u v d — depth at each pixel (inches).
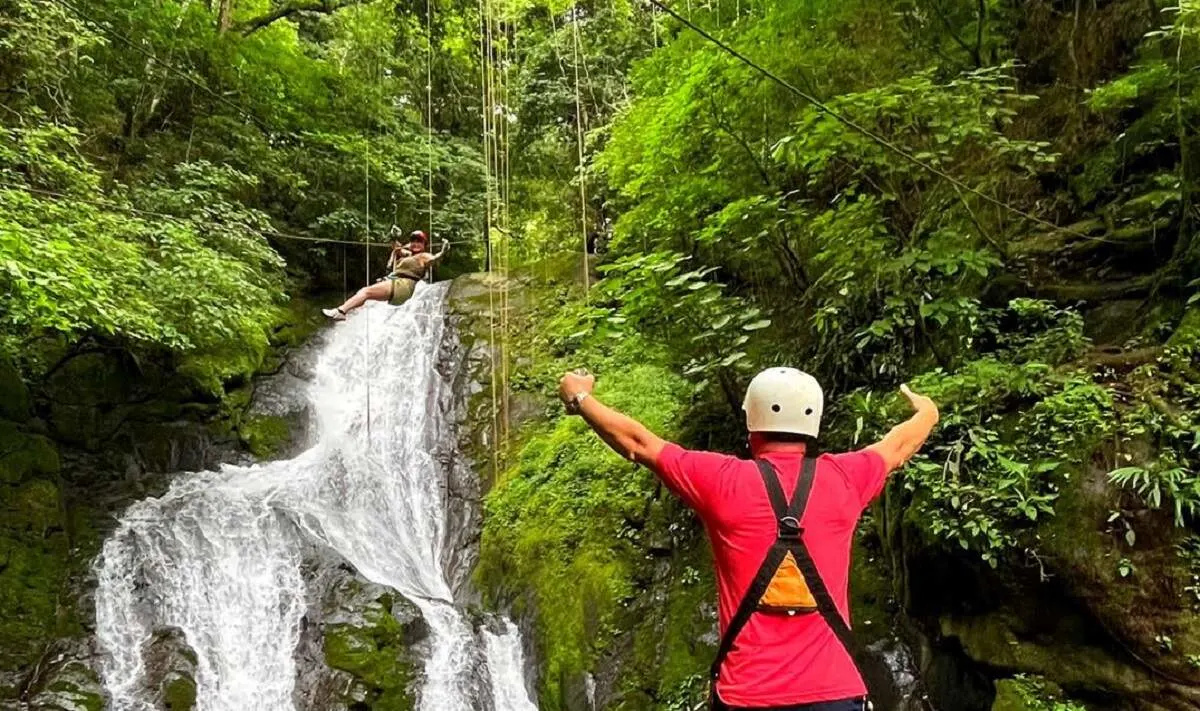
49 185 399.5
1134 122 285.6
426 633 365.7
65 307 324.2
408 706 339.6
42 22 413.4
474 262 749.9
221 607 384.2
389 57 789.9
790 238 335.6
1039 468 217.3
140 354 472.4
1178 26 237.9
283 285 599.8
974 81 250.8
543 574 380.2
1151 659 193.8
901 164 265.1
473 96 825.5
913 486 238.2
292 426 526.6
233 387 518.3
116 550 393.7
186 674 346.0
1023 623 217.5
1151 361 230.4
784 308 350.9
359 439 536.4
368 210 669.9
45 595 361.7
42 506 386.3
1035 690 210.2
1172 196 257.1
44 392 435.5
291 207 647.8
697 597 323.6
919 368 275.9
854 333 283.6
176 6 575.8
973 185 299.6
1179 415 210.2
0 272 309.3
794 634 85.1
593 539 377.7
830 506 88.7
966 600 232.4
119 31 528.1
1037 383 235.9
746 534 87.3
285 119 639.8
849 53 306.3
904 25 320.8
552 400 493.7
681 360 330.3
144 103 565.3
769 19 311.0
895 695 257.8
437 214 711.1
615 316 304.3
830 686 83.6
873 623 272.8
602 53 657.6
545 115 691.4
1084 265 277.1
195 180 488.4
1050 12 327.6
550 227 710.5
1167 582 195.9
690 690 292.5
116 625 366.0
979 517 217.8
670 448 92.6
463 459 496.1
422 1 736.3
